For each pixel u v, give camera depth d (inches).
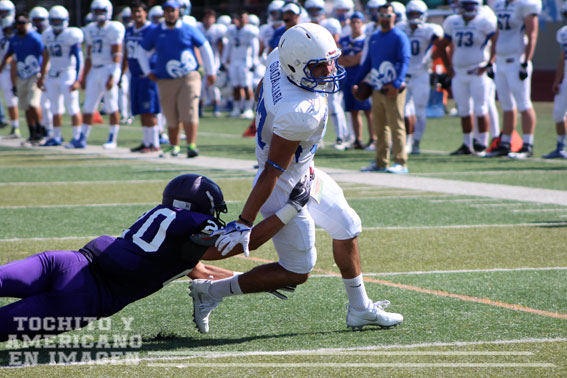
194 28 1722.4
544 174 1509.6
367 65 1519.4
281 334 590.6
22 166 1657.2
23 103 2089.1
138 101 1892.2
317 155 1851.6
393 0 2454.5
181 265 543.8
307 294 712.4
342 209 583.8
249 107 3065.9
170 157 1812.3
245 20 2967.5
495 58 1791.3
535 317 632.4
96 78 1998.0
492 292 714.2
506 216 1096.2
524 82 1761.8
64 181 1432.1
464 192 1301.7
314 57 520.1
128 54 1861.5
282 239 571.5
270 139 555.2
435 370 504.4
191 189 546.9
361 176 1489.9
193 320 587.2
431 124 2699.3
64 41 2001.7
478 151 1856.5
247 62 2987.2
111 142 2032.5
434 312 649.6
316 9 1903.3
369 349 550.6
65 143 2156.7
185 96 1731.1
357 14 1897.1
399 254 874.1
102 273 527.2
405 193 1293.1
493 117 1886.1
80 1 4584.2
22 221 1047.6
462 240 944.9
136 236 534.9
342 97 2118.6
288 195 558.3
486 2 3196.4
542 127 2516.0
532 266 818.2
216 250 560.4
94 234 963.3
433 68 2982.3
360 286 596.1
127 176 1496.1
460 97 1820.9
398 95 1501.0
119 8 3902.6
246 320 629.3
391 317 601.6
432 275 780.6
